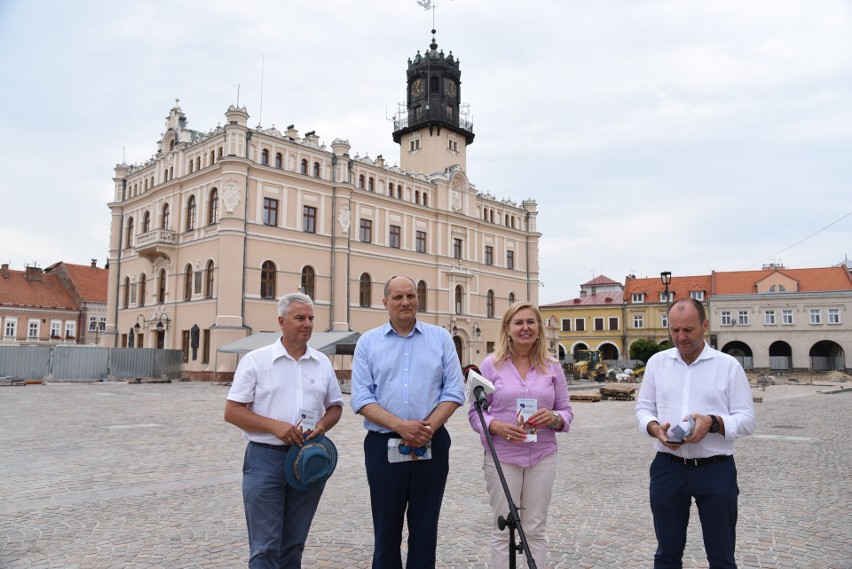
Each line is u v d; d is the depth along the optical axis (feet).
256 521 14.43
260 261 127.75
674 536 14.28
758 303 207.41
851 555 20.04
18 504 25.44
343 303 141.08
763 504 26.53
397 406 15.12
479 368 16.72
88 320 225.76
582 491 29.07
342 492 28.32
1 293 210.59
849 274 207.10
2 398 78.89
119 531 21.97
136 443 41.39
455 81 180.14
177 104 148.05
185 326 133.39
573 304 241.76
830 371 189.37
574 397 86.74
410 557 14.67
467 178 176.14
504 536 15.55
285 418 14.84
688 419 13.53
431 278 164.86
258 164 127.95
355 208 146.72
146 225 151.43
